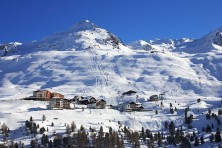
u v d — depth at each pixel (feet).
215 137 620.90
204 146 609.01
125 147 597.52
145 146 612.29
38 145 566.77
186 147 606.14
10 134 627.46
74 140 577.84
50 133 622.13
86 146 571.69
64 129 645.51
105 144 572.51
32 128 625.00
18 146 574.97
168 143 628.28
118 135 627.46
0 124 655.76
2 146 543.39
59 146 568.00
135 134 615.16
